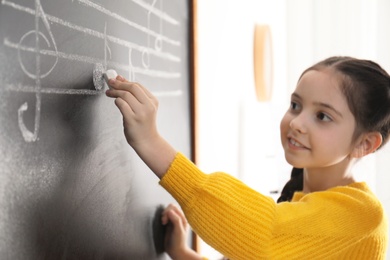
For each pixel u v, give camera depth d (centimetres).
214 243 68
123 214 76
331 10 170
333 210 72
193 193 67
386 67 165
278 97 186
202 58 115
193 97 105
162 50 89
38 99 52
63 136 57
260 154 180
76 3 59
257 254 66
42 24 52
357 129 79
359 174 163
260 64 161
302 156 78
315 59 173
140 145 67
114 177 72
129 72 75
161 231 94
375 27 166
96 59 65
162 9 88
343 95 77
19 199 49
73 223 60
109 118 70
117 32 71
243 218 66
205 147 120
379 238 76
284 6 182
